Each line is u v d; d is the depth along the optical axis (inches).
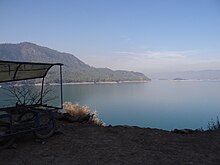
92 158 243.6
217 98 4544.8
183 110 2632.9
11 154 252.2
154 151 268.2
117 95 5152.6
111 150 267.0
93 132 339.6
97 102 3048.7
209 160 245.4
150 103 3521.2
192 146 290.0
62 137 312.0
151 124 1722.4
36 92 516.4
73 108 546.3
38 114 296.5
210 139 319.3
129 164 230.7
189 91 7534.5
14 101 496.7
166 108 2837.1
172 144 296.4
